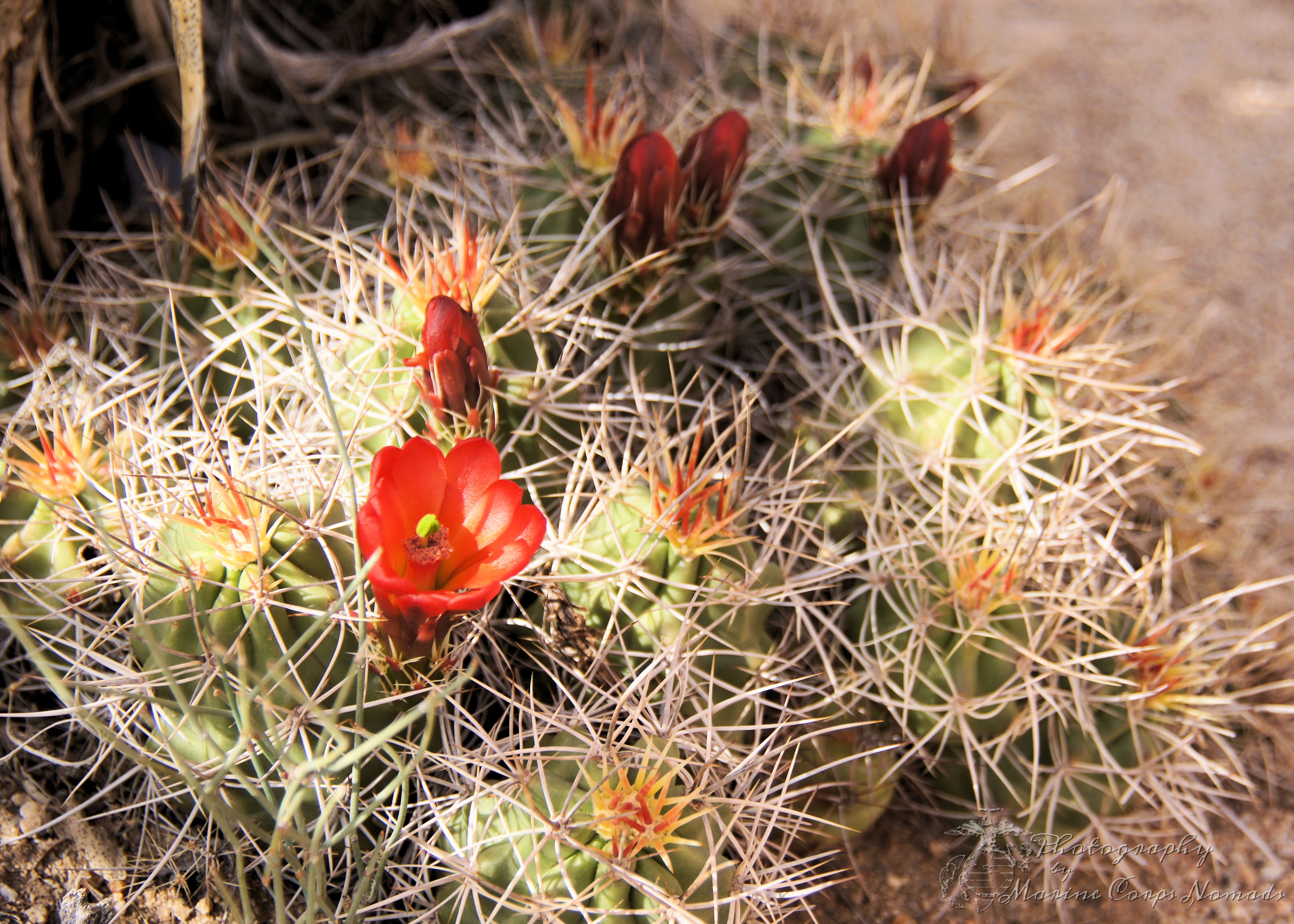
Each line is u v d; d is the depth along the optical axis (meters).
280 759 0.36
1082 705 0.44
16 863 0.40
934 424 0.47
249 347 0.45
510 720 0.41
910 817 0.47
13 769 0.42
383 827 0.41
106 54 0.52
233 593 0.39
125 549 0.40
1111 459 0.48
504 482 0.36
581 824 0.38
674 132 0.55
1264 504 0.57
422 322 0.43
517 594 0.43
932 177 0.51
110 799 0.42
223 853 0.41
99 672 0.41
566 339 0.47
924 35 0.72
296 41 0.60
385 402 0.43
